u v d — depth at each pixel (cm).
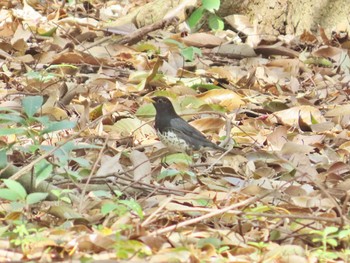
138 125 1262
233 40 1745
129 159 1117
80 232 859
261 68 1569
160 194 996
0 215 920
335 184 1077
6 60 1554
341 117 1358
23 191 852
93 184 1005
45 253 781
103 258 778
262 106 1412
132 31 1792
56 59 1546
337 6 1788
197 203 962
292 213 947
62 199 923
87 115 1245
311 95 1487
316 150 1228
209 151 1193
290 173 1103
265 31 1808
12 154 1070
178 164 1123
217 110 1362
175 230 855
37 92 1386
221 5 1828
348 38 1767
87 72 1562
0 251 793
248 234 880
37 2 2034
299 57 1670
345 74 1614
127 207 934
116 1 2130
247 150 1209
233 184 1070
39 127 1248
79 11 2030
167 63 1554
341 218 855
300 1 1809
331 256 812
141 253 788
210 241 831
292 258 802
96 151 1132
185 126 1191
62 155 968
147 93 1437
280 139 1230
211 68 1554
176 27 1792
